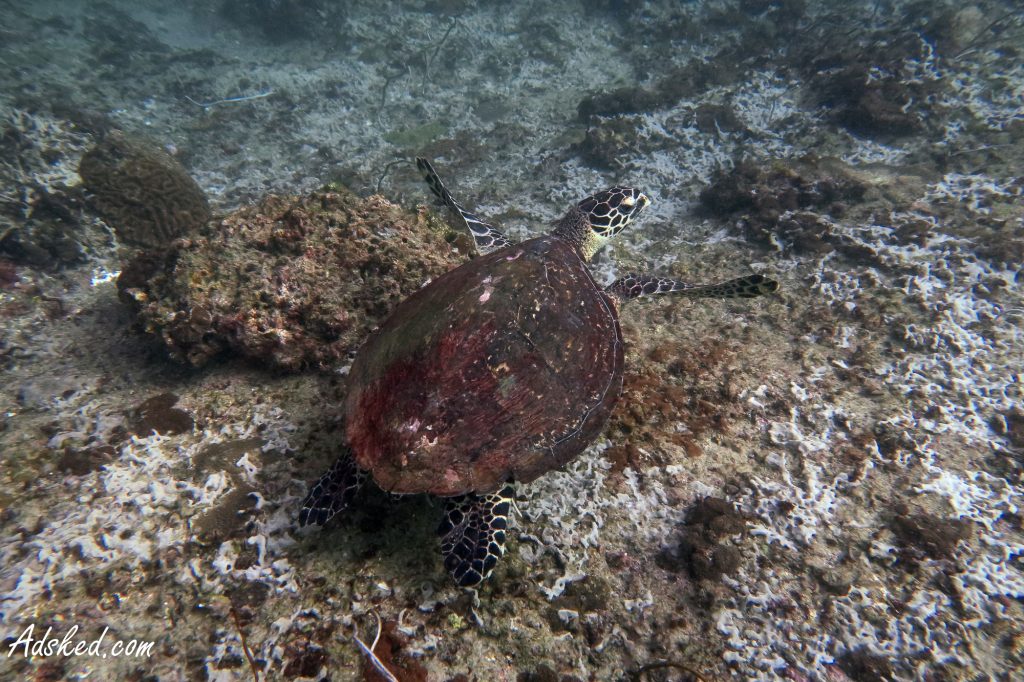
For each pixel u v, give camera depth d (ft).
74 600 2.78
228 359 3.93
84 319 4.68
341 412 3.58
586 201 4.68
